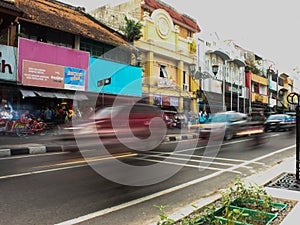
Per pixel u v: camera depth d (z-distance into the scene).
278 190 4.09
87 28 15.85
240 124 13.93
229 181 5.15
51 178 5.08
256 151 9.19
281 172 5.33
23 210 3.51
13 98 12.73
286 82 45.06
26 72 12.54
